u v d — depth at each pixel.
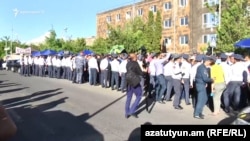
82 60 22.67
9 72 39.38
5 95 16.17
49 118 10.48
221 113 11.48
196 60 13.18
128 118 10.48
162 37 58.09
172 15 56.25
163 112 11.61
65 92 17.41
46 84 22.11
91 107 12.60
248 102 12.55
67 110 11.91
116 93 17.12
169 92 14.22
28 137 8.13
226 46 29.34
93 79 21.38
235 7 30.08
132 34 48.09
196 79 10.65
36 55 31.88
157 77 13.91
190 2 52.44
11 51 72.12
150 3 61.47
